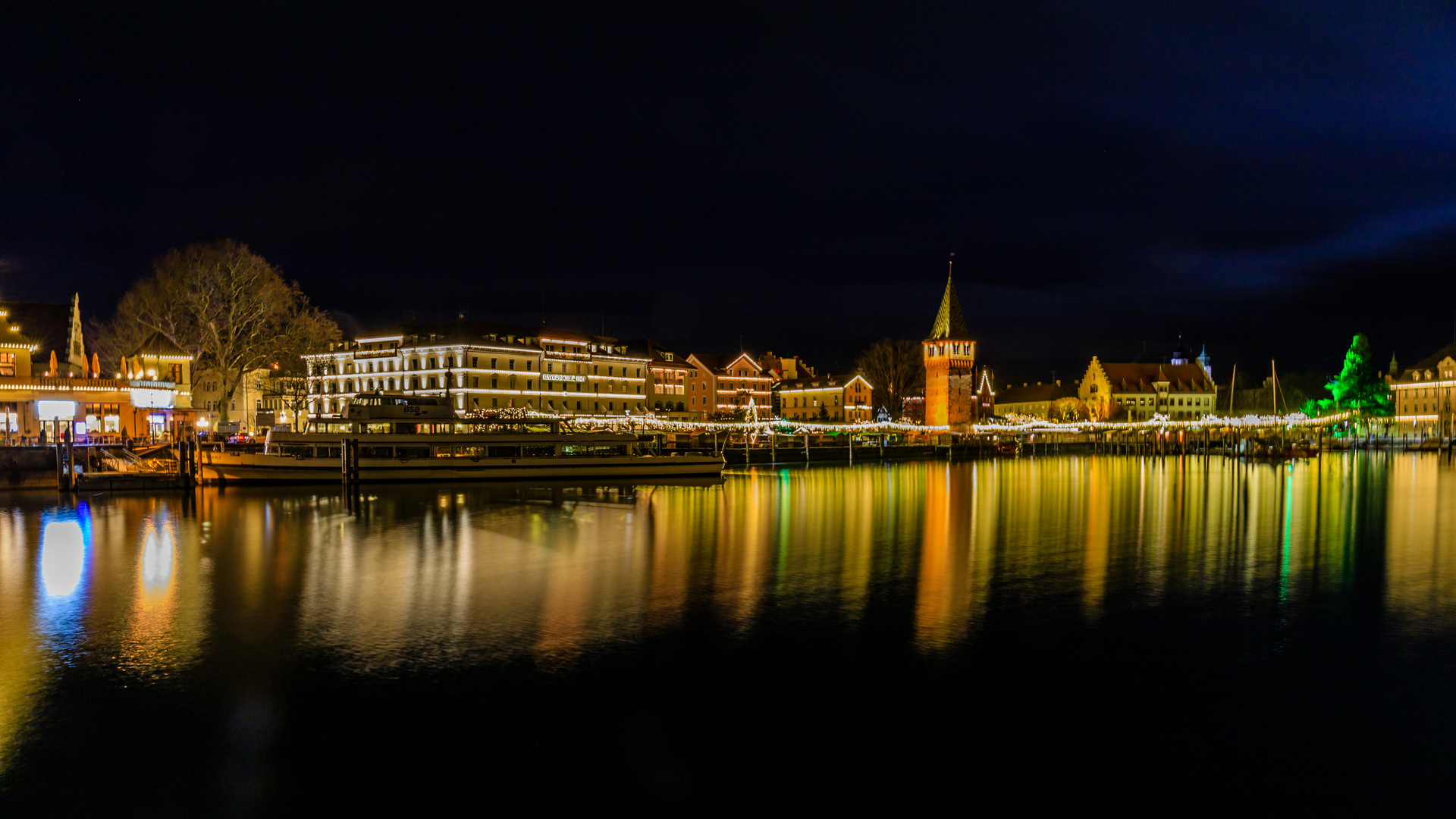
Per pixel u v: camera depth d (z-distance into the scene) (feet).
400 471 221.05
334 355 382.42
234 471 211.82
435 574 103.55
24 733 56.59
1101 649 73.05
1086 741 55.21
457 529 143.74
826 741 55.42
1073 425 456.45
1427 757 52.70
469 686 64.34
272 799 48.26
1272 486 236.22
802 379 551.59
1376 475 282.77
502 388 357.20
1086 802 47.80
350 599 90.43
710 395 479.82
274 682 65.26
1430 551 119.85
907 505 185.98
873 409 539.70
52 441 228.22
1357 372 461.78
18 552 119.55
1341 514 165.48
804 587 96.32
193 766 51.93
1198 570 106.42
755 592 93.56
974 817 46.39
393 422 224.74
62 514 161.48
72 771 51.31
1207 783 49.88
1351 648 73.41
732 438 396.98
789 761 52.70
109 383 235.40
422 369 356.18
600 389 407.64
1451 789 48.80
